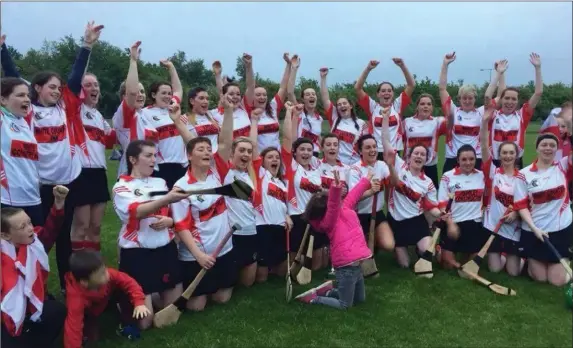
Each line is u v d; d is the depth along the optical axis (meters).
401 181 6.62
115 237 7.82
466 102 8.09
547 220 6.00
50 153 5.22
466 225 6.56
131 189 4.72
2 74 5.71
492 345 4.46
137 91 6.18
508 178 6.43
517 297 5.55
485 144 6.70
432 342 4.52
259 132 7.96
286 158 6.41
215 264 5.18
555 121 6.91
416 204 6.63
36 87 5.21
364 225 6.84
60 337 4.62
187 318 4.99
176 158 6.89
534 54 7.72
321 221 5.29
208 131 7.14
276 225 6.13
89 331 4.51
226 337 4.60
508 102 7.87
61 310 4.34
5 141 4.60
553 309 5.22
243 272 5.90
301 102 8.90
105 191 6.12
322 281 6.18
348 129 8.65
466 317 5.05
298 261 6.20
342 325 4.85
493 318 5.01
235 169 5.69
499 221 6.29
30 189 4.82
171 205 4.94
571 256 6.34
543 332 4.70
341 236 5.23
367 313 5.12
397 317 5.04
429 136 8.41
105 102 28.56
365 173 6.77
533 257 6.04
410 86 8.70
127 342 4.50
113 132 6.42
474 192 6.56
